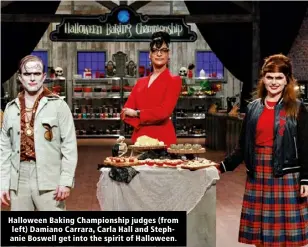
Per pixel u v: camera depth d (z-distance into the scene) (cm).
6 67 1308
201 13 1341
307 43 1249
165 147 441
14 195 359
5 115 362
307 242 366
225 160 400
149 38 1209
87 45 1759
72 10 1755
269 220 362
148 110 441
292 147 359
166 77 448
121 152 441
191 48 1780
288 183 360
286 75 361
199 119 1753
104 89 1708
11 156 361
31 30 1314
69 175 362
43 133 357
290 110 359
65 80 1697
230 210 647
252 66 1308
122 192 405
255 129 366
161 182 404
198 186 404
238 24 1322
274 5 1265
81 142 1569
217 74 1772
